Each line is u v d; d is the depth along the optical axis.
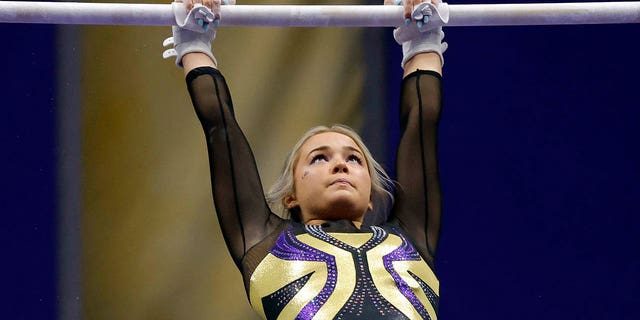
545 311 10.78
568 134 11.13
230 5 7.77
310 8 7.78
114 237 10.71
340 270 6.84
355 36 11.23
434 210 7.51
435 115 7.70
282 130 11.02
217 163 7.33
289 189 7.70
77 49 10.99
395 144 11.05
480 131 11.12
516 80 11.24
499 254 10.87
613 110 11.20
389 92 11.14
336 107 11.10
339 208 7.32
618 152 11.10
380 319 6.61
